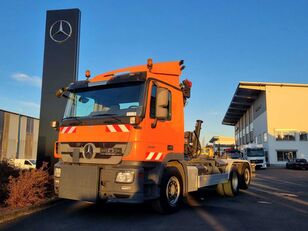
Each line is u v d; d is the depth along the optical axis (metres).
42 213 8.20
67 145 7.66
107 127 7.18
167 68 8.26
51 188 9.97
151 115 7.38
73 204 9.37
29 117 50.59
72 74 12.97
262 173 32.06
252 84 55.72
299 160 42.91
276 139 54.22
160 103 7.45
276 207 9.51
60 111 12.74
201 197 11.54
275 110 54.91
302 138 54.31
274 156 53.75
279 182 19.17
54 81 13.01
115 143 7.04
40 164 12.52
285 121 54.66
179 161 8.41
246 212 8.66
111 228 6.73
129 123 7.01
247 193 12.88
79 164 7.45
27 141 49.97
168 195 8.02
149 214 8.11
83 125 7.50
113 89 7.62
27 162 30.38
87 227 6.82
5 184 9.03
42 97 12.98
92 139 7.30
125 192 6.79
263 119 57.28
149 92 7.38
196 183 9.37
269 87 55.44
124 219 7.55
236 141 94.12
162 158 7.68
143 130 7.11
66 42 13.20
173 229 6.70
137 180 6.82
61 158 7.77
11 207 8.32
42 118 12.83
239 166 13.11
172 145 8.12
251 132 68.38
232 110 75.50
